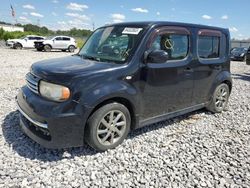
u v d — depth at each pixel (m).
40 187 2.85
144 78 3.91
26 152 3.55
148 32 3.99
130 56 3.81
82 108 3.30
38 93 3.53
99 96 3.39
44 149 3.65
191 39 4.64
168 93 4.35
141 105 3.97
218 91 5.57
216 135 4.54
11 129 4.25
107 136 3.67
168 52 4.26
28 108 3.48
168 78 4.26
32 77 3.75
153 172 3.26
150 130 4.59
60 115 3.21
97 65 3.68
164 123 4.98
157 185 3.01
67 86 3.26
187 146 4.03
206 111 5.85
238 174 3.31
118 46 4.11
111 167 3.31
